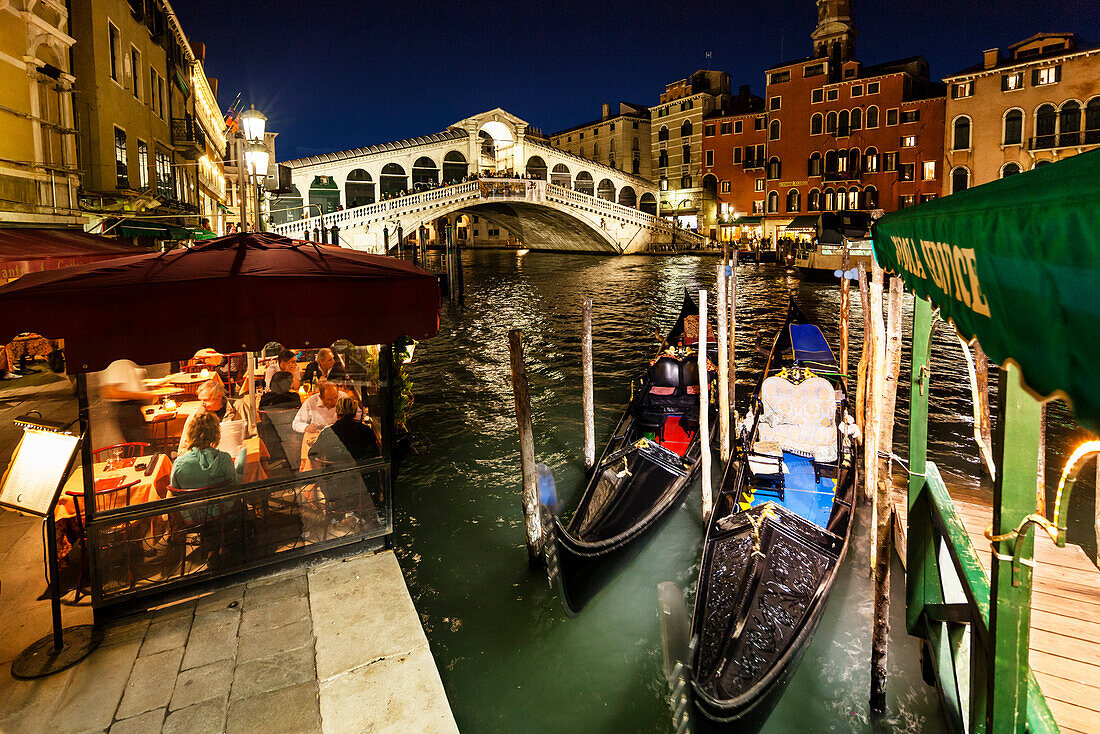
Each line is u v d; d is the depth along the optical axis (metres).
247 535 4.52
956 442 9.23
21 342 10.62
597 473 6.82
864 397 7.51
